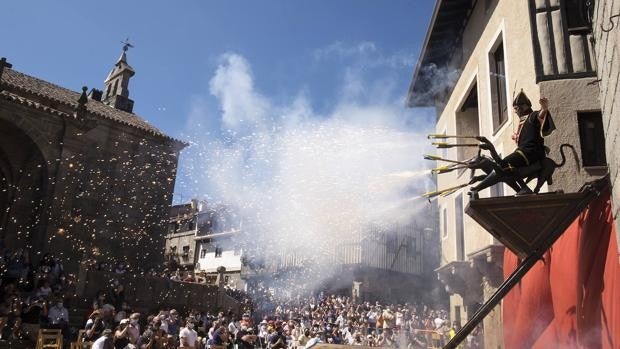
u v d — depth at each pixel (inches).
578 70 294.0
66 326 542.0
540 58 305.9
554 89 293.1
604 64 169.5
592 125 283.1
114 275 725.9
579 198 167.6
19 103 794.2
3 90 813.2
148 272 874.8
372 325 678.5
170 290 783.7
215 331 524.7
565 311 194.9
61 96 970.7
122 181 946.1
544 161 184.5
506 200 170.7
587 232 179.8
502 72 411.8
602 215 171.2
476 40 461.1
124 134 973.2
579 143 277.7
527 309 230.2
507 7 382.0
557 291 202.7
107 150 942.4
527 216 170.2
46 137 826.8
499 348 389.1
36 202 823.1
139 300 741.9
